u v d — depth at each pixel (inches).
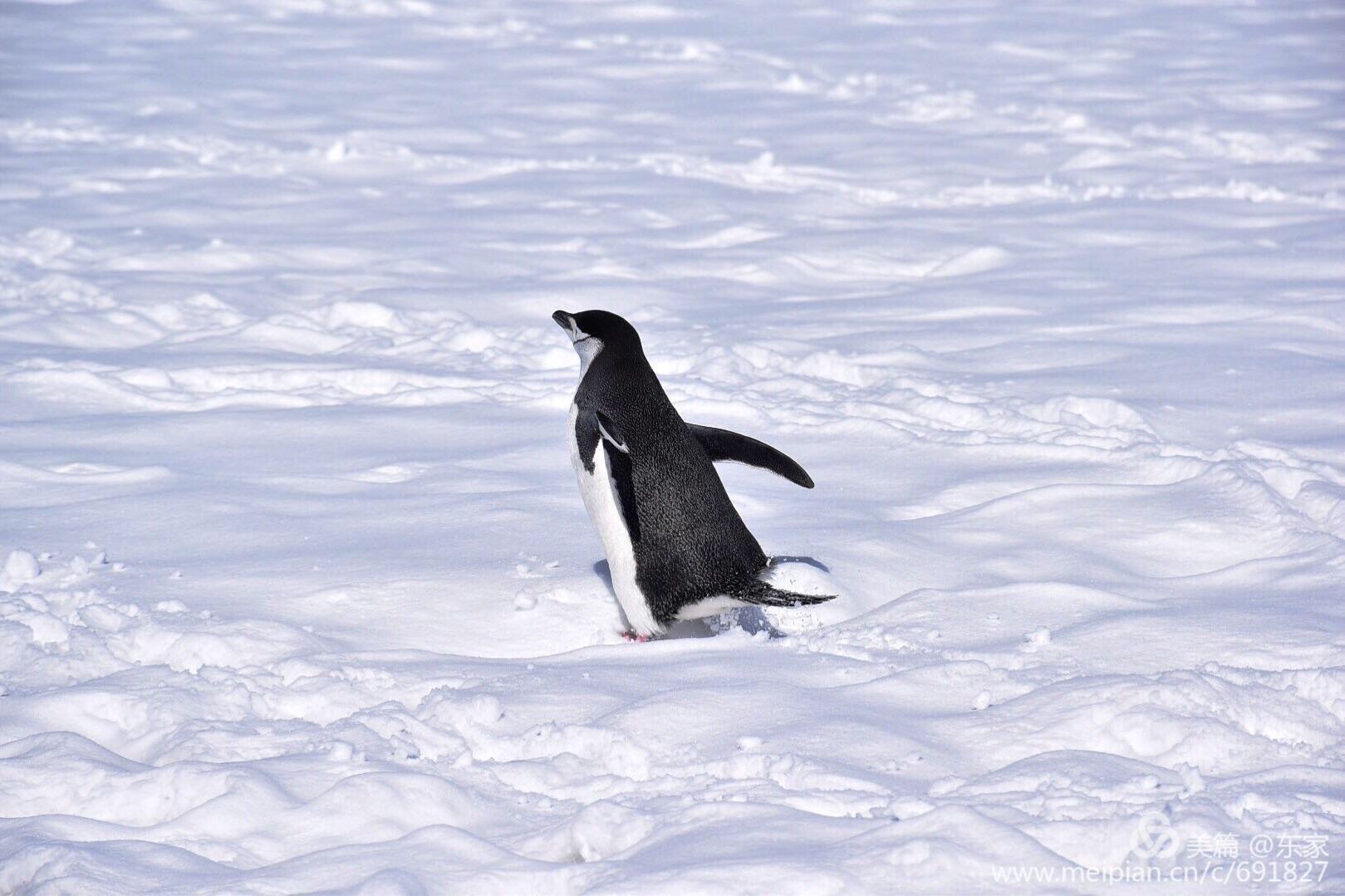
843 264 1617.9
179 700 509.7
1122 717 462.6
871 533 707.4
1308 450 862.5
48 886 370.9
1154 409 963.3
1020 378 1080.2
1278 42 4003.4
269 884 373.1
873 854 366.9
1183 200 1985.7
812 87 3240.7
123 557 687.7
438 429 955.3
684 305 1401.3
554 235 1758.1
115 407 1029.8
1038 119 2832.2
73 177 2073.1
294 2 4478.3
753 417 971.3
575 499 778.8
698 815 404.8
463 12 4495.6
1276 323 1251.8
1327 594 605.9
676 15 4601.4
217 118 2659.9
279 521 744.3
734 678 528.1
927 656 550.6
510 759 473.4
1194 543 701.3
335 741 465.7
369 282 1493.6
